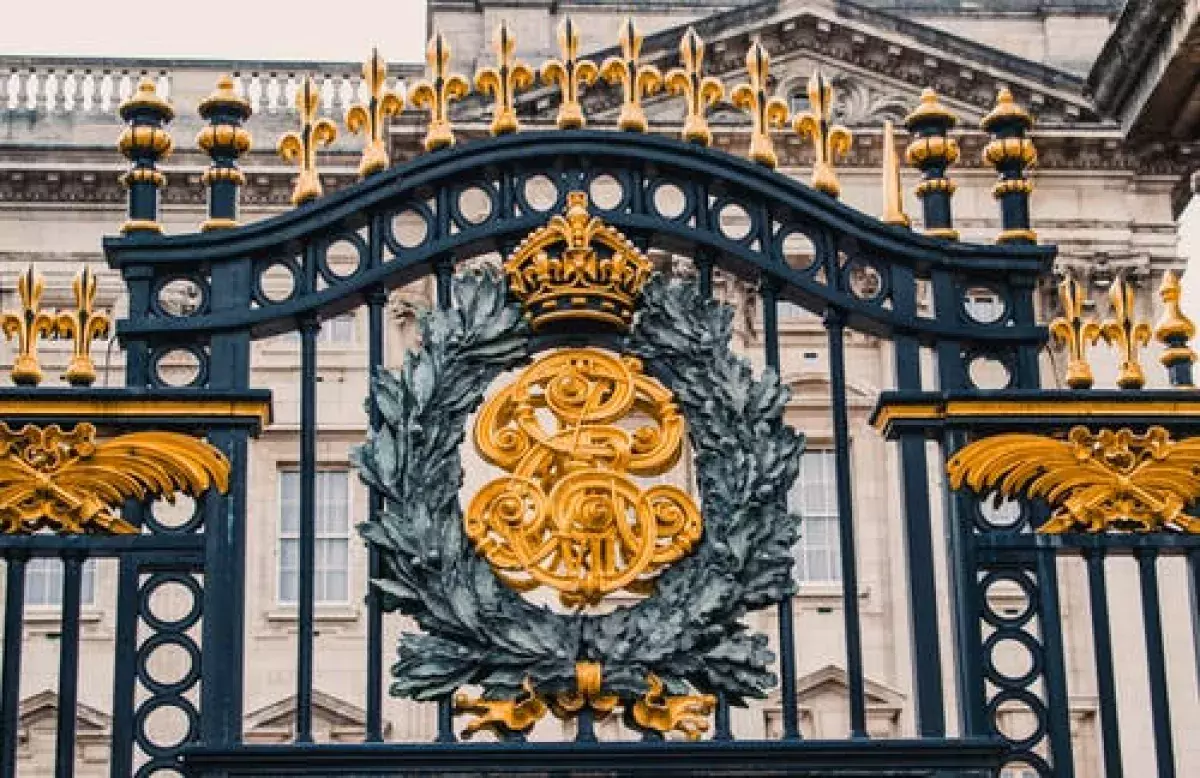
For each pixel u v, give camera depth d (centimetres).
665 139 914
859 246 916
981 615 871
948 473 889
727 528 864
